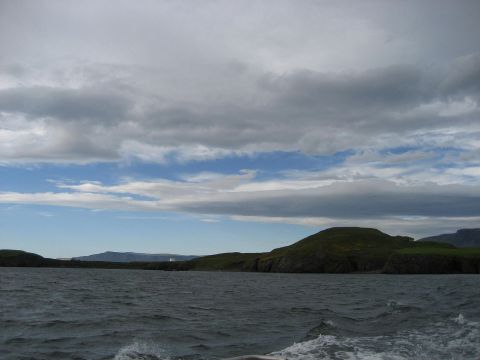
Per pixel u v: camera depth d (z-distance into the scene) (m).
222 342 18.78
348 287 65.38
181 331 21.36
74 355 15.80
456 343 18.12
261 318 26.62
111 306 33.09
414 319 25.56
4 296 40.62
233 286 68.12
